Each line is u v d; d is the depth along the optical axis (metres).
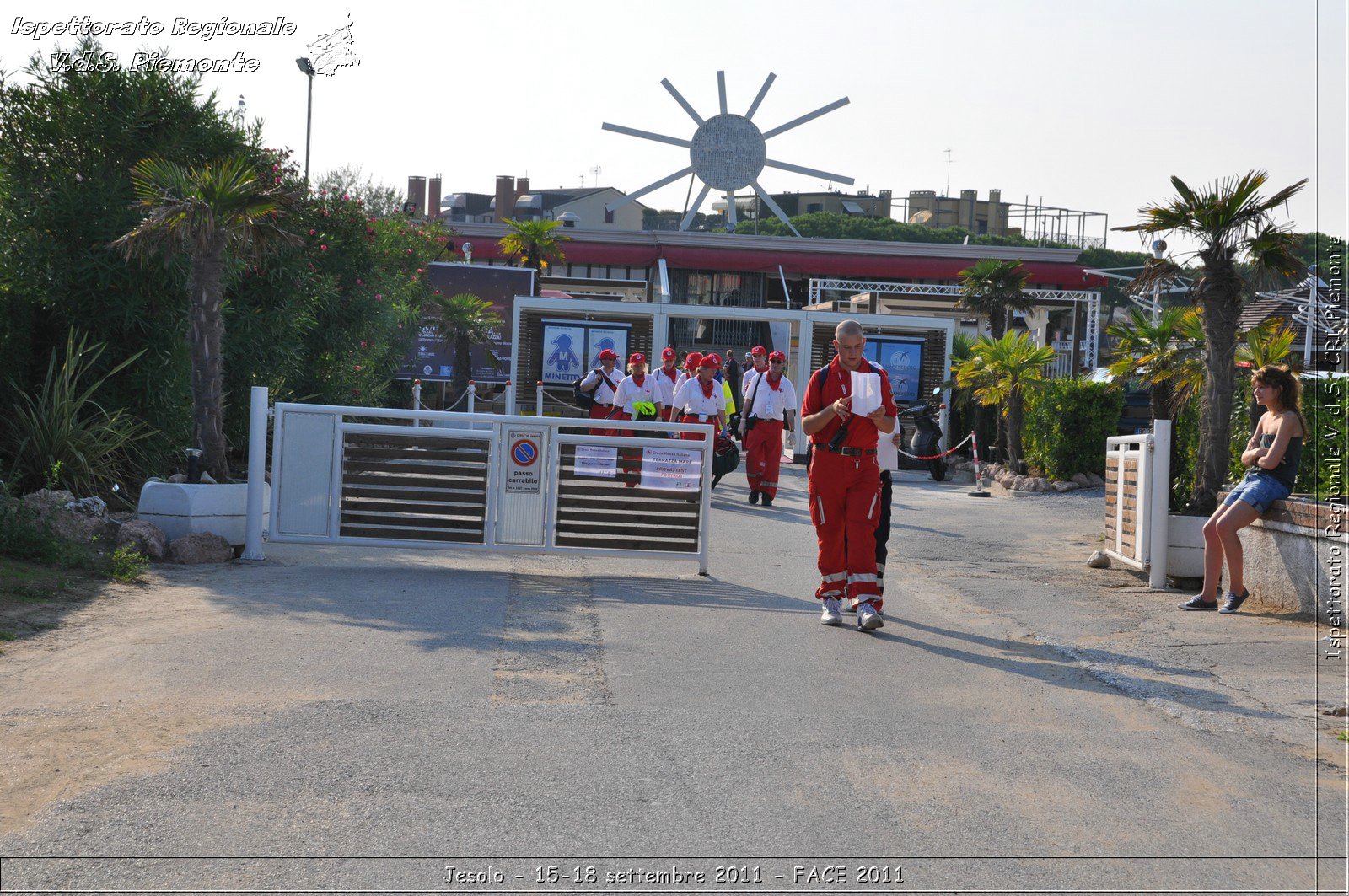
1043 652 7.38
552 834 4.10
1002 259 52.78
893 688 6.32
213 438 10.48
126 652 6.42
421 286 27.25
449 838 4.03
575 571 10.13
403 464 10.11
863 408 7.93
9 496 9.21
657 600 8.79
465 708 5.59
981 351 20.33
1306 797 4.69
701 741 5.21
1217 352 10.36
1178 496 10.91
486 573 9.73
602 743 5.13
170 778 4.51
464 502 10.09
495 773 4.69
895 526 14.59
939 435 23.33
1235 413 11.11
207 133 13.94
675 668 6.60
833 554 8.12
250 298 15.74
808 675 6.55
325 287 17.09
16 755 4.71
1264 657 7.20
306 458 10.10
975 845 4.12
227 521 10.10
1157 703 6.09
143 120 13.45
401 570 9.73
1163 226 10.62
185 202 10.18
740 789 4.61
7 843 3.88
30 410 11.07
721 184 65.88
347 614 7.69
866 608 7.89
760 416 16.22
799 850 4.04
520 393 27.88
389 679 6.07
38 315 12.59
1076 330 48.19
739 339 38.31
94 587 8.14
